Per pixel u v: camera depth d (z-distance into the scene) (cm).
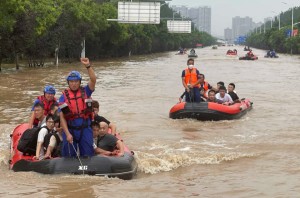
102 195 746
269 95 2347
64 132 856
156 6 5725
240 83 3030
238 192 774
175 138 1273
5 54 3875
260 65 5244
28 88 2494
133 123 1499
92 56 6750
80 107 852
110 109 1783
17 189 771
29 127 996
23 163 877
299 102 2072
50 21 4300
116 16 6712
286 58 7462
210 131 1386
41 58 4562
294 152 1087
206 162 991
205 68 4625
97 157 858
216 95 1706
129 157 892
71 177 828
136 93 2339
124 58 7488
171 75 3588
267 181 840
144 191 775
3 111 1681
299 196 747
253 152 1087
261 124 1502
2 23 3469
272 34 12044
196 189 791
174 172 913
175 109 1584
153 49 10606
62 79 3080
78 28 5412
